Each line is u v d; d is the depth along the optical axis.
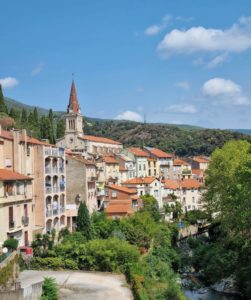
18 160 72.75
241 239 75.94
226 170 86.94
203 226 117.81
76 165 96.75
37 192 77.50
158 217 111.38
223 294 67.31
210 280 73.56
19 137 73.81
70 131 169.50
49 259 64.25
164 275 66.44
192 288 70.62
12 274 51.44
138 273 58.78
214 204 94.56
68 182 96.75
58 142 170.88
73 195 96.56
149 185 139.75
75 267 64.31
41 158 77.81
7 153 71.69
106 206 110.38
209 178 95.56
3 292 43.00
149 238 82.19
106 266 63.91
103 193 111.94
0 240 61.09
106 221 86.12
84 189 96.38
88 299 49.62
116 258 64.25
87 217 79.75
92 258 64.25
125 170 148.50
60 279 58.16
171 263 79.81
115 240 68.06
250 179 64.31
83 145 166.12
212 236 103.12
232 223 75.69
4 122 147.50
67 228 81.50
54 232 75.75
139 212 101.38
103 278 59.53
